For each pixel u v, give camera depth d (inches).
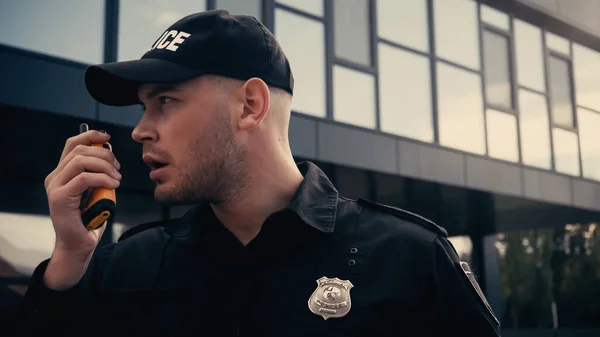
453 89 371.6
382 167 311.7
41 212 262.4
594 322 871.1
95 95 57.7
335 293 53.1
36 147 239.3
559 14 442.9
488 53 404.8
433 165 337.7
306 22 301.0
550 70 449.7
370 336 52.3
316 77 300.7
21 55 208.1
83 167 54.6
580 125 459.5
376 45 332.2
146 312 56.6
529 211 439.2
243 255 55.4
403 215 58.2
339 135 296.5
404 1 352.2
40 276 55.9
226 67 54.1
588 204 435.2
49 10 220.8
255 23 57.2
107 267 59.2
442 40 371.6
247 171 55.8
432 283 54.8
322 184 60.2
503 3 410.0
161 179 54.2
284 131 59.2
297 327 52.3
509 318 918.4
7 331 56.7
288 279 54.1
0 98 199.3
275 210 57.3
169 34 55.4
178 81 53.4
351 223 57.2
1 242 249.3
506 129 403.2
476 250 484.1
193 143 53.3
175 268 57.3
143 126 54.5
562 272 904.9
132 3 240.7
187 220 60.1
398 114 337.7
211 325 54.4
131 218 283.1
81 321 57.4
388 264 54.7
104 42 231.9
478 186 360.5
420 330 54.7
